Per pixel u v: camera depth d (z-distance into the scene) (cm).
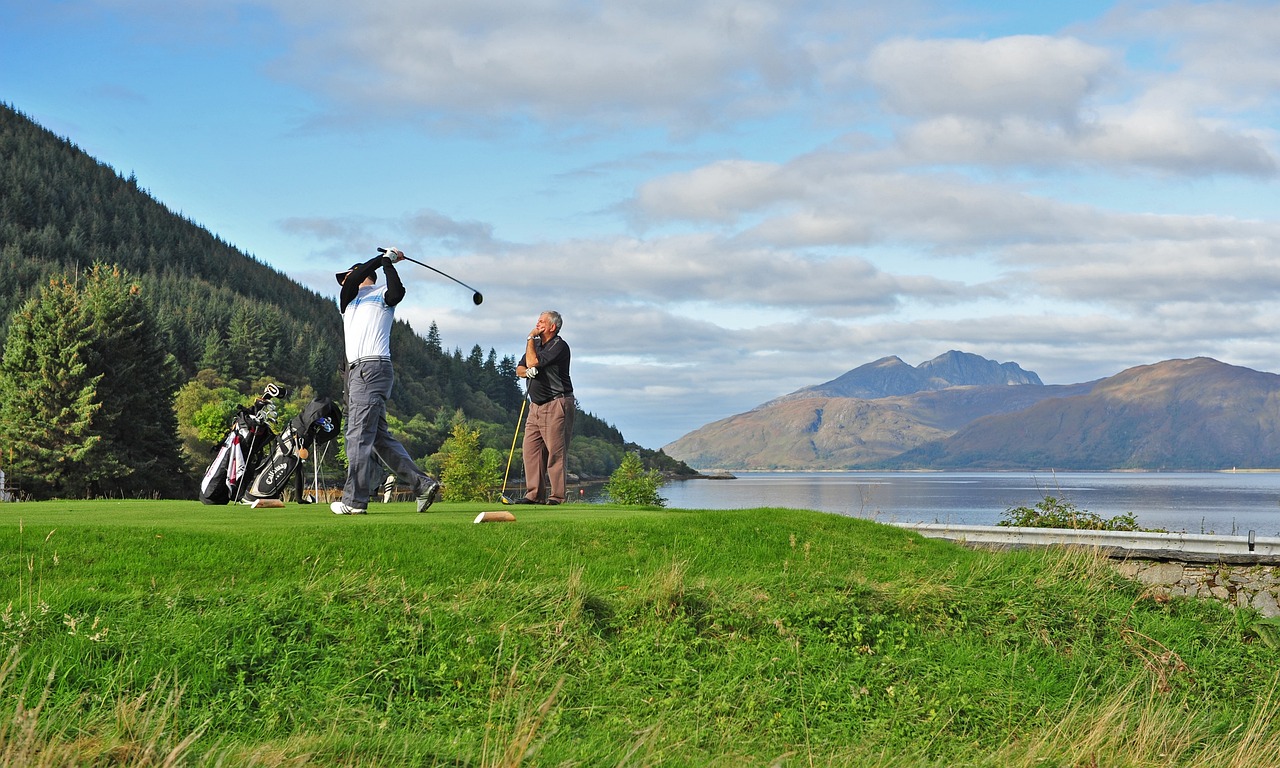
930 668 907
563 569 998
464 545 1002
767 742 746
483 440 17200
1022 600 1068
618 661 836
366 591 852
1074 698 898
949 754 771
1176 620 1103
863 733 785
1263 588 1174
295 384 16550
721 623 921
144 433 6038
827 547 1186
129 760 561
